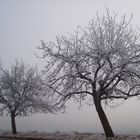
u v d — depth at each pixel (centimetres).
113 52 2447
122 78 2483
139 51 2498
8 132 3962
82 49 2544
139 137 2472
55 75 2627
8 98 3903
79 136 2747
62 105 2658
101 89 2477
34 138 2786
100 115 2505
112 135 2495
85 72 2506
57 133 3322
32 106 3919
